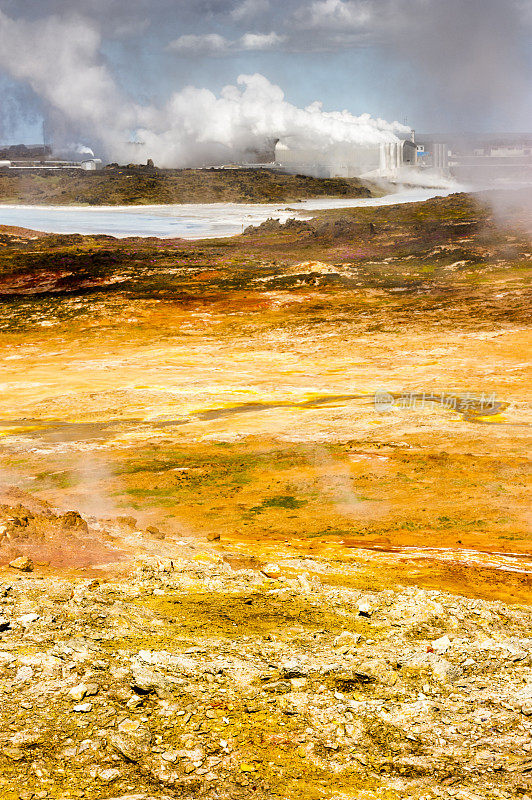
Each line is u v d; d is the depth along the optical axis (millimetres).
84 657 11555
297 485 37250
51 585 14883
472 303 90375
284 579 17078
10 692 10500
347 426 48844
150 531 23672
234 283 110250
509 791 9031
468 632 14156
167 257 136000
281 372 66938
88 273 122562
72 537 18844
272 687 11156
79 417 54125
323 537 28969
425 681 11891
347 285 105250
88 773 8828
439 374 63281
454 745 10047
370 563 22016
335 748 9797
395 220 174750
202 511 33312
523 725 10602
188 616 14047
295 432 47875
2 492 28609
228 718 10273
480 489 35688
